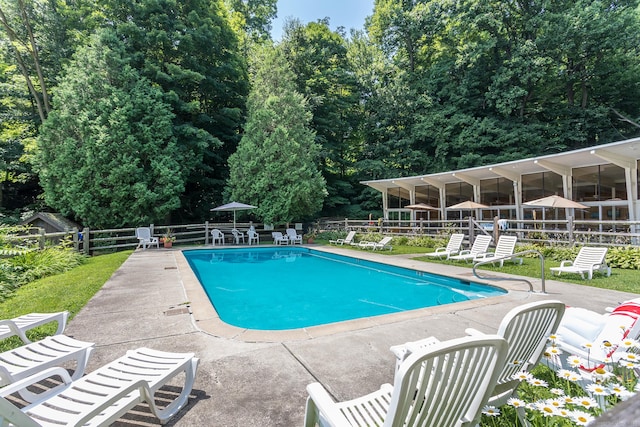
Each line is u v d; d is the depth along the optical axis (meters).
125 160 14.23
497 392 1.96
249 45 24.58
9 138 17.84
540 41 20.50
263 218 17.70
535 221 10.95
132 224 15.20
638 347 2.16
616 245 8.97
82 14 17.72
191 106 17.55
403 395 1.22
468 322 4.21
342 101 24.81
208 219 21.06
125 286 6.30
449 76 24.47
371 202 25.44
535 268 8.21
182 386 2.65
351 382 2.70
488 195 16.77
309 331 3.90
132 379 2.14
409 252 12.30
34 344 2.68
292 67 23.08
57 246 9.62
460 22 23.53
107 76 15.15
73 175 13.76
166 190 15.12
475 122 21.69
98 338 3.68
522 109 21.95
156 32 16.50
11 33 16.88
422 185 19.97
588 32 19.41
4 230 7.66
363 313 5.94
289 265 11.43
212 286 8.20
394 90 24.64
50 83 18.58
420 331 3.89
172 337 3.71
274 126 18.33
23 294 5.73
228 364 3.04
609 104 22.41
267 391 2.57
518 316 1.85
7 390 1.96
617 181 12.30
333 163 25.81
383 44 28.62
